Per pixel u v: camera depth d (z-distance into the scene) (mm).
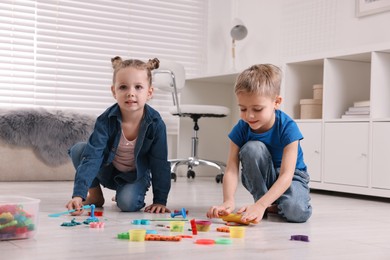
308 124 3314
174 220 1823
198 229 1606
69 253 1245
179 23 4973
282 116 1911
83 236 1477
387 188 2818
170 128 4816
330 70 3258
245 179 1985
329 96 3256
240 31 4617
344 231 1698
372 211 2320
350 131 3049
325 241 1494
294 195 1869
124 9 4762
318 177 3236
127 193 2076
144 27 4840
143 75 2023
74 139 3607
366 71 3383
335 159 3129
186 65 5004
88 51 4629
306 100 3393
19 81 4375
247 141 1971
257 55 4645
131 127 2074
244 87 1759
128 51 4785
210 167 4621
